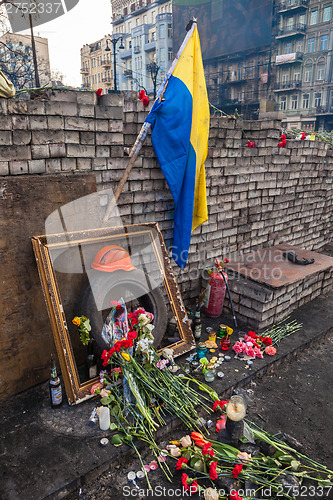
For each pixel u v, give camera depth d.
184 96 3.71
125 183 3.77
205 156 4.06
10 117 2.83
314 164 6.28
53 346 3.27
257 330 4.28
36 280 3.08
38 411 2.91
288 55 37.81
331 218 7.45
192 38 3.82
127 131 3.86
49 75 18.17
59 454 2.52
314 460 2.69
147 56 52.47
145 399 3.01
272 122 5.16
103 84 61.28
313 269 4.83
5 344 2.97
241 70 42.56
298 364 3.95
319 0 35.97
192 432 2.66
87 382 3.07
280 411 3.21
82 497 2.34
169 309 4.29
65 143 3.19
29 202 2.96
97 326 3.21
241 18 39.91
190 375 3.39
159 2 49.78
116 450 2.57
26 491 2.24
